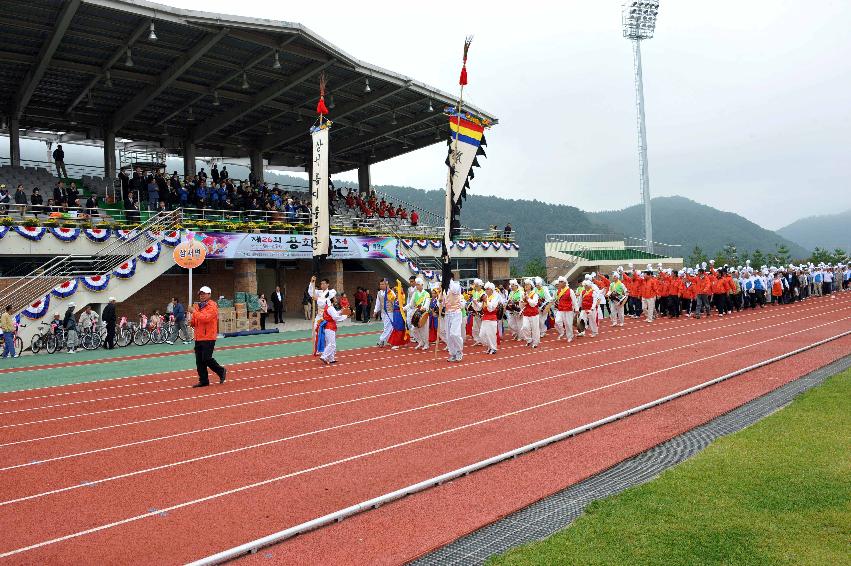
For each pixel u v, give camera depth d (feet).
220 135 124.36
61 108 104.88
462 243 132.57
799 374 38.14
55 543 16.80
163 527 17.72
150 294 90.63
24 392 41.37
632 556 14.46
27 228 72.90
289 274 112.57
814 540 14.84
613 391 35.47
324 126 54.54
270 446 25.91
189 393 38.99
